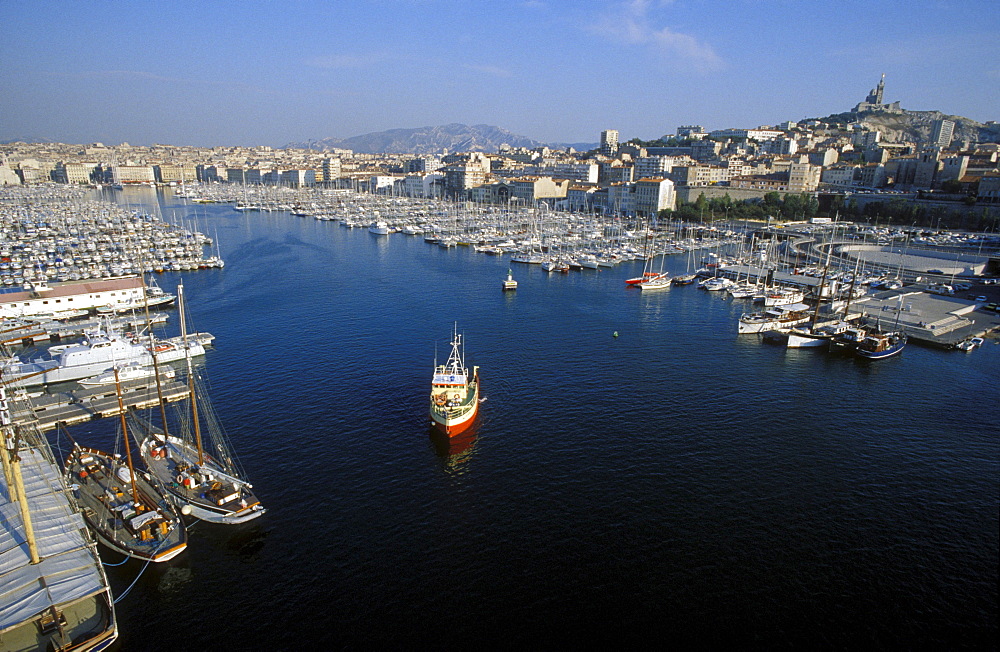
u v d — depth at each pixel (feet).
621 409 325.62
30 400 320.70
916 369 396.98
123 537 212.02
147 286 579.89
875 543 220.02
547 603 190.29
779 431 303.27
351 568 204.74
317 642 176.35
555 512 234.99
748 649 175.42
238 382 355.77
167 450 265.34
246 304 545.03
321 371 373.40
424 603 190.19
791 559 211.00
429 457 272.92
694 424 309.63
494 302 565.53
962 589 199.00
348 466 264.93
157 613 186.70
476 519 230.27
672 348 434.71
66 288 525.75
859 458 277.85
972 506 242.78
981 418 320.91
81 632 173.37
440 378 319.27
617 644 176.14
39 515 203.92
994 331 483.51
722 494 247.91
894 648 176.65
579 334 464.24
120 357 376.07
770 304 563.48
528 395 342.03
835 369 396.16
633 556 211.20
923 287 634.02
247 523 226.58
